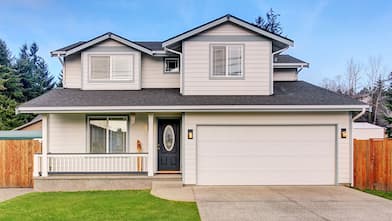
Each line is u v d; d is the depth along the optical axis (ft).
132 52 43.11
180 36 39.09
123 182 36.35
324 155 36.96
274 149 37.04
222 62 39.50
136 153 37.42
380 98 118.32
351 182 36.47
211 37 39.50
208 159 36.88
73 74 44.27
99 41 42.45
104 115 41.14
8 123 94.38
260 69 39.47
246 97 38.29
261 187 35.76
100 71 43.01
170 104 35.73
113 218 23.63
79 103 36.32
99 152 40.93
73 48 42.50
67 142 40.60
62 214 24.97
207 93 39.45
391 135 81.41
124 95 40.01
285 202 28.58
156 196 31.12
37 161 36.81
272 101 36.45
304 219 23.47
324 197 30.66
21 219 23.57
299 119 36.99
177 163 40.63
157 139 40.60
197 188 35.04
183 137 36.73
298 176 36.96
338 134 36.73
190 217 23.75
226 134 36.96
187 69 39.40
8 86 113.80
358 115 37.06
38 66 172.14
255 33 39.60
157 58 44.57
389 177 34.91
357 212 25.32
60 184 36.24
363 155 36.14
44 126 36.94
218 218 23.57
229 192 32.89
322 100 36.73
